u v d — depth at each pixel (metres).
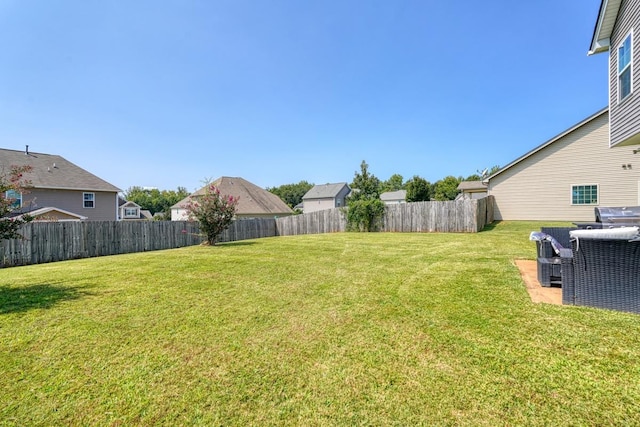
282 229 19.00
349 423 1.71
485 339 2.63
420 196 29.86
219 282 4.90
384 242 10.20
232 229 16.11
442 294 3.91
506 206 15.70
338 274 5.33
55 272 6.00
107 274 5.66
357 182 28.92
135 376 2.21
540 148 14.67
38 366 2.35
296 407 1.86
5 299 4.07
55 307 3.71
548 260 4.18
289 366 2.31
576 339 2.55
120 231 12.11
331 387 2.05
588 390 1.91
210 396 1.97
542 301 3.51
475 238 10.30
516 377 2.08
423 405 1.84
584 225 5.59
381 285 4.49
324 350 2.55
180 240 14.17
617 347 2.40
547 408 1.77
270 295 4.13
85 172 20.34
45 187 17.45
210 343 2.71
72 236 10.73
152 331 2.97
